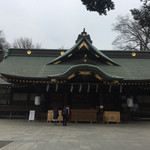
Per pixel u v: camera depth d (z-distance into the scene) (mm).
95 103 18406
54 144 7156
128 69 18859
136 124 14836
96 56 17891
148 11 10711
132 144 7383
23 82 15797
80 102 18516
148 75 17297
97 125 13875
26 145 6941
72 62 18406
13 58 22359
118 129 11875
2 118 18922
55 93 18875
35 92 20094
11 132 10141
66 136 9000
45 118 16156
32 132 10164
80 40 17562
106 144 7312
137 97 19234
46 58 22594
